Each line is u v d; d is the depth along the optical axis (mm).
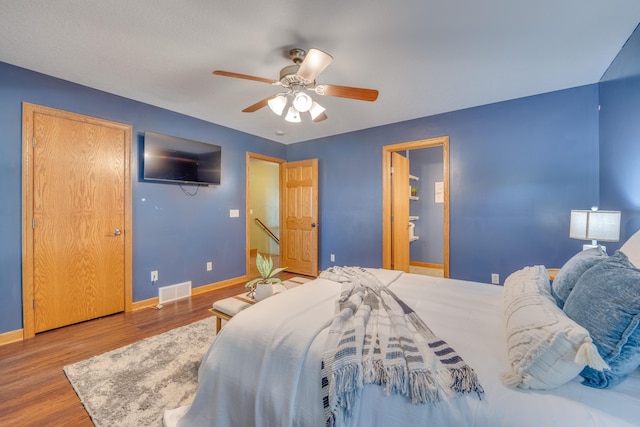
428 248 5477
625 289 887
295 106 2135
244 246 4328
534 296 1217
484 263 3207
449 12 1691
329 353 1050
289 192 4871
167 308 3152
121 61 2248
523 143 2977
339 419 920
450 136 3389
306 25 1806
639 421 731
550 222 2857
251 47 2049
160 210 3322
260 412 1120
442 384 884
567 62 2283
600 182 2586
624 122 2092
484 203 3195
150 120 3186
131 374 1869
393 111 3369
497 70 2398
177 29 1846
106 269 2881
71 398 1644
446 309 1515
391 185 3994
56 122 2541
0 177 2275
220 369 1293
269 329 1270
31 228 2420
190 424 1331
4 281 2301
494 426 775
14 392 1691
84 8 1644
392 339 1131
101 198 2836
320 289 1808
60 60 2236
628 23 1801
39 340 2352
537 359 859
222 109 3334
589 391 848
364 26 1816
